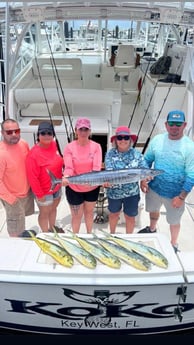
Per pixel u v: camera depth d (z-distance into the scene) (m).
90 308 2.20
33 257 2.20
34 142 4.48
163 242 2.37
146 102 5.77
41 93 4.54
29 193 3.07
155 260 2.13
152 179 2.89
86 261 2.13
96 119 4.71
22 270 2.08
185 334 2.40
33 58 6.81
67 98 4.58
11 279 2.07
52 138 2.86
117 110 5.10
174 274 2.07
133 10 4.09
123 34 8.30
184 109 4.92
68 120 4.72
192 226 3.82
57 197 3.11
